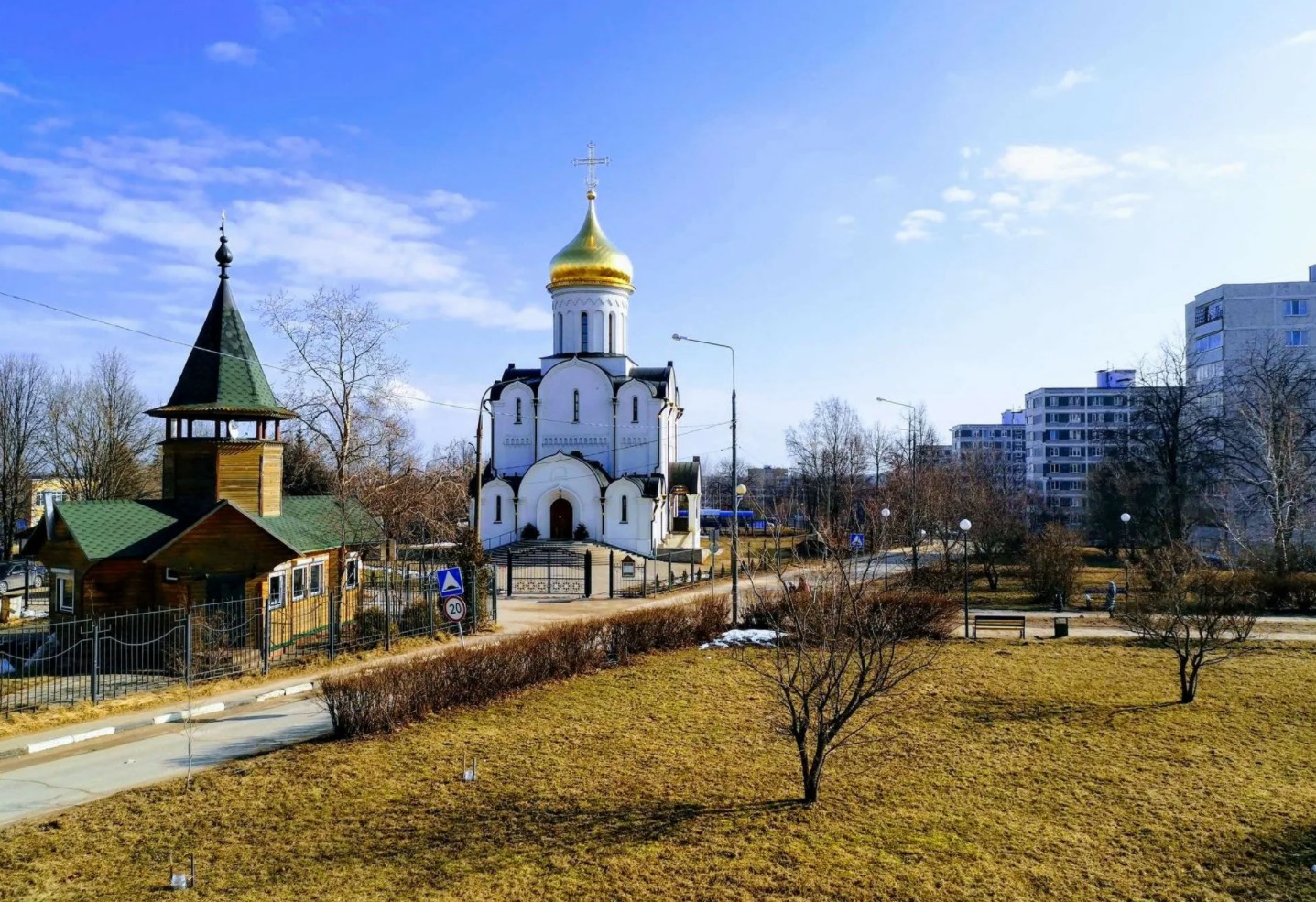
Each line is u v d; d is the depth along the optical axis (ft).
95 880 34.35
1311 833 39.22
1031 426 392.27
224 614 74.33
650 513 176.65
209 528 79.10
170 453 86.12
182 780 46.24
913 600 92.73
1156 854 37.04
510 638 71.51
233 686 68.95
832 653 46.14
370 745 52.08
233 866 35.50
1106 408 372.99
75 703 61.21
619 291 199.21
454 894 32.99
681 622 87.25
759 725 56.75
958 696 65.05
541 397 192.24
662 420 190.80
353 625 86.02
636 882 33.99
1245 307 231.91
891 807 42.27
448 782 45.42
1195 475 180.75
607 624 79.51
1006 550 151.53
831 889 33.53
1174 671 74.54
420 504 186.80
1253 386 186.29
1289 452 147.43
